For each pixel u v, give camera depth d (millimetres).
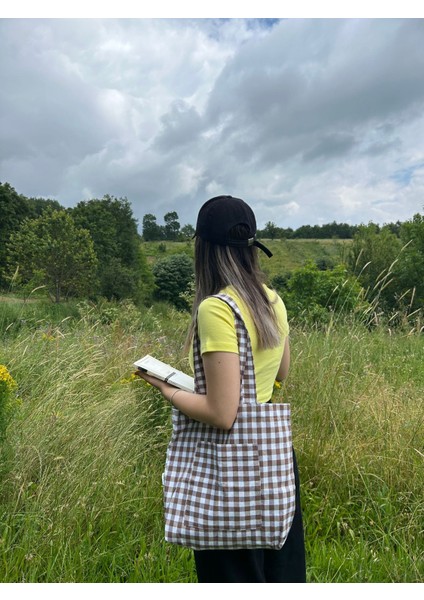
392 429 3625
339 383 4148
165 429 3881
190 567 2510
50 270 22984
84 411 3883
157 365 1753
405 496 3121
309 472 3336
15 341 6250
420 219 25375
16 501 2779
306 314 9461
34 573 2281
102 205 45688
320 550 2686
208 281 1689
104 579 2451
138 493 3068
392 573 2518
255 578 1617
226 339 1535
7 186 46250
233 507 1520
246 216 1702
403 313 7195
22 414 3840
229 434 1565
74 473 3002
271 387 1688
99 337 6684
